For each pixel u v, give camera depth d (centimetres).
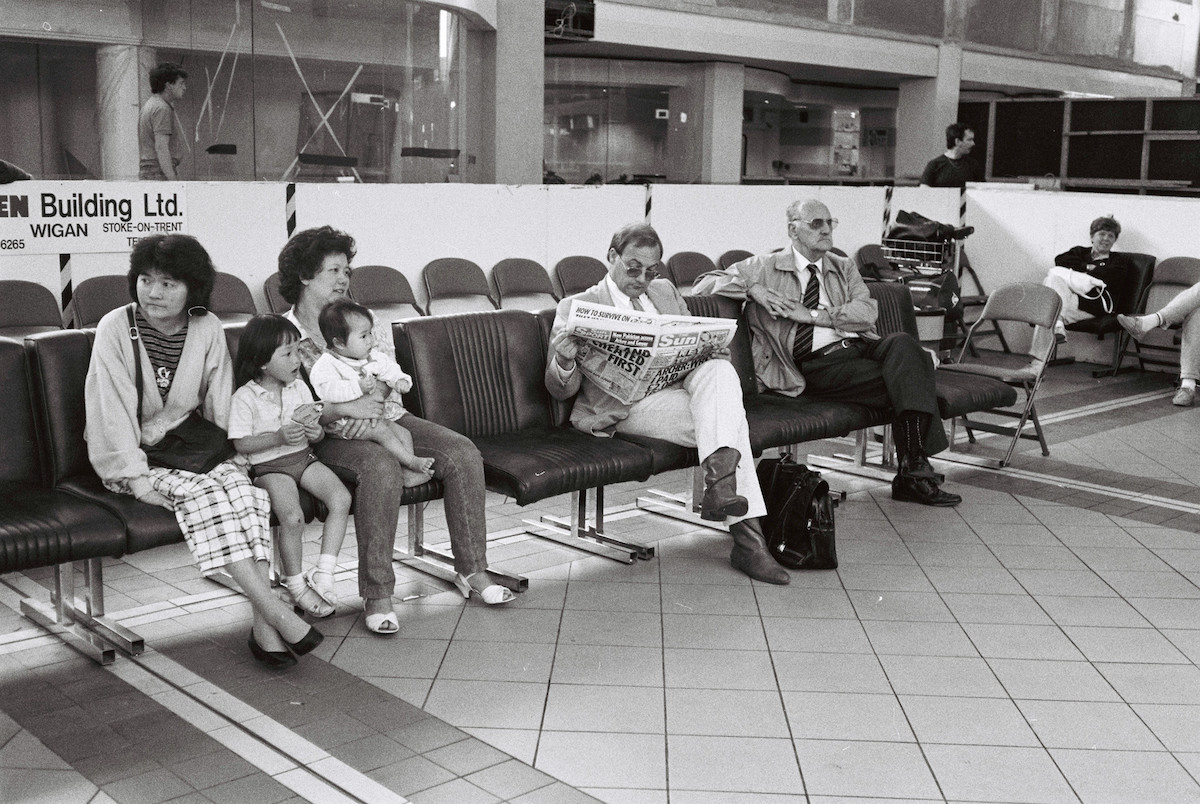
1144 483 582
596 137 1206
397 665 343
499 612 389
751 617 388
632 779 279
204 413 355
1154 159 1118
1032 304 621
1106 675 346
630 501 534
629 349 416
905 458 533
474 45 913
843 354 518
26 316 516
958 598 411
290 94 789
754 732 304
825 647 364
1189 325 791
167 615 381
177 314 345
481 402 436
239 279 583
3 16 675
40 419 349
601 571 434
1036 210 952
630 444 424
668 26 1112
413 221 666
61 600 361
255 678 332
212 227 586
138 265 336
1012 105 1222
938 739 303
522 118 933
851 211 913
